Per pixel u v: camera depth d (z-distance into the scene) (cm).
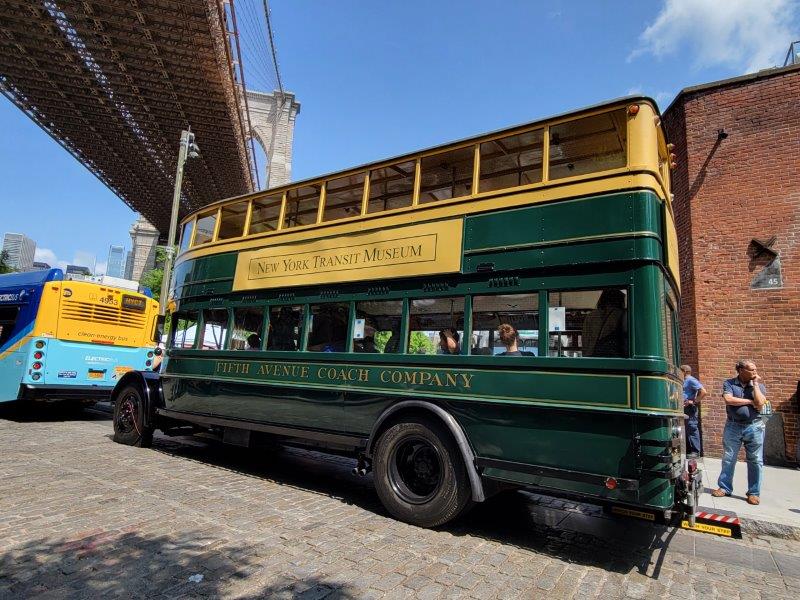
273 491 621
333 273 633
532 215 497
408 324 562
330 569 391
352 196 711
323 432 606
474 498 477
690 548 510
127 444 876
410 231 577
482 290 513
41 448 802
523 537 506
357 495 635
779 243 995
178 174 1822
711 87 1097
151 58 2066
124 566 372
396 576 387
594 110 488
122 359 1210
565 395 446
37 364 1074
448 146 575
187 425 873
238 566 385
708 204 1071
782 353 967
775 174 1016
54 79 2253
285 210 736
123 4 1734
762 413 673
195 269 837
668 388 428
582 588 390
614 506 498
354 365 589
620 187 456
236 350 725
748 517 586
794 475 854
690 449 872
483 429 486
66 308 1122
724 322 1023
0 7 1788
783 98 1028
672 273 519
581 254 462
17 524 445
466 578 392
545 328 471
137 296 1253
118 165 3188
